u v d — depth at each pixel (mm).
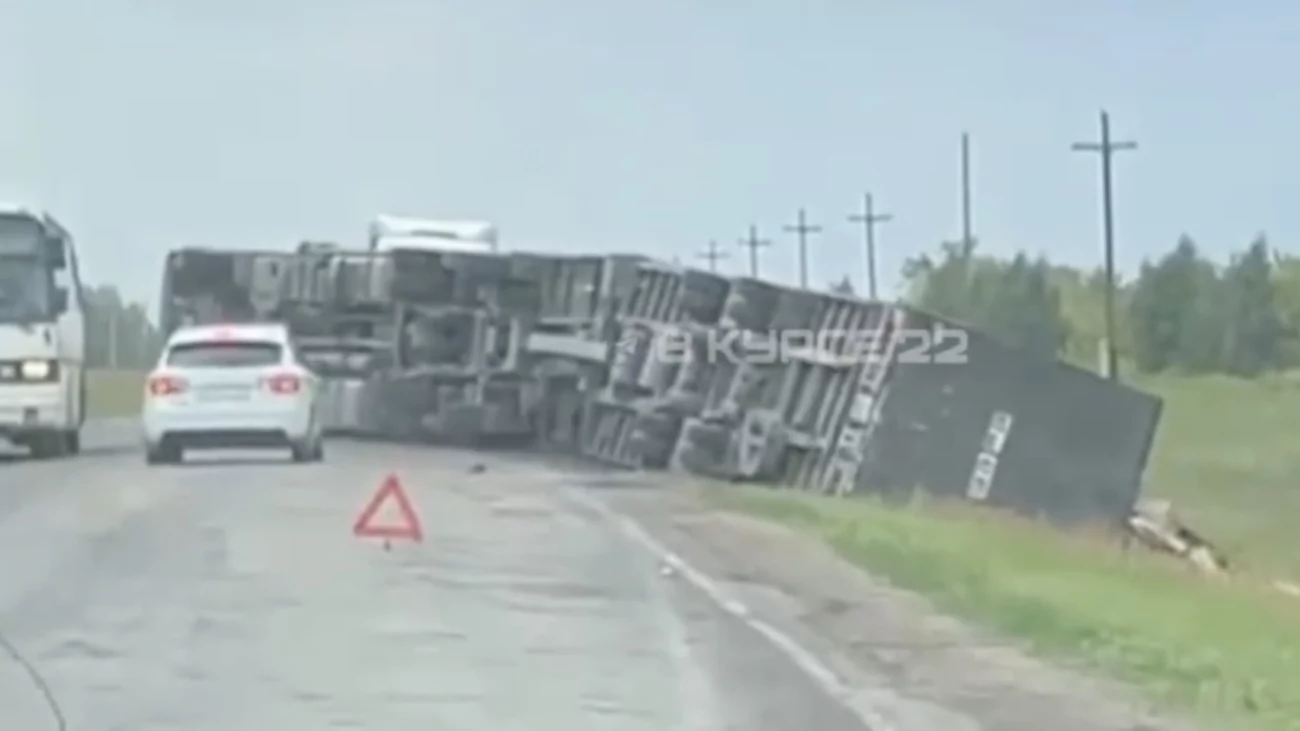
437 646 36875
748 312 92625
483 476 79062
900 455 88625
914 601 45031
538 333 100875
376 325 102250
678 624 40344
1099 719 31109
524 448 101500
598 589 45344
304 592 43594
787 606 43594
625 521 62031
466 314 101750
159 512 59344
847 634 39844
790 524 63531
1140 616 44344
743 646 37719
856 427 89000
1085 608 44438
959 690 33531
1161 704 32688
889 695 32875
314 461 80438
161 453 78625
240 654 35750
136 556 49250
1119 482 88312
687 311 94250
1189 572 72625
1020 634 40219
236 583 44781
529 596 43844
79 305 88125
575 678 33812
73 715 30031
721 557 52562
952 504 81250
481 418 101312
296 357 80562
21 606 41125
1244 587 68312
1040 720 30875
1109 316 167875
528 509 64500
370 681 33250
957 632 40531
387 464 82562
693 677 34156
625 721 30094
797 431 90812
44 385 83375
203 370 77938
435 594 43719
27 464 81125
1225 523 121562
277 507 61031
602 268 99250
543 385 100625
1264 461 155875
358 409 102000
